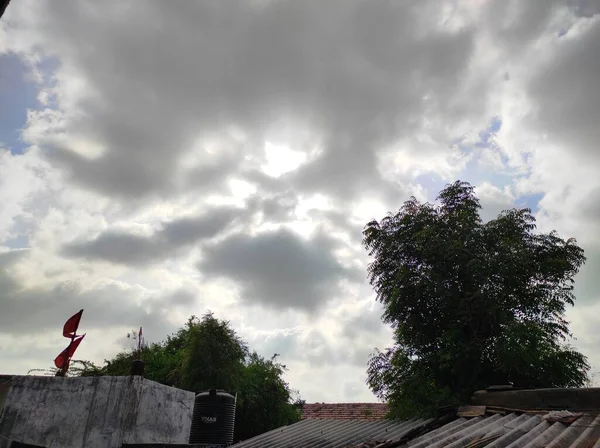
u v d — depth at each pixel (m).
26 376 7.81
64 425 7.38
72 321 9.09
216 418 11.48
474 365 13.83
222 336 21.06
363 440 8.58
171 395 8.39
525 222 15.71
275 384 23.31
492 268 14.50
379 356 15.30
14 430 7.38
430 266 15.38
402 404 13.16
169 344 28.66
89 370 23.17
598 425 5.57
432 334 15.09
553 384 12.96
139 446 7.18
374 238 16.92
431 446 5.94
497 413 7.30
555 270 14.45
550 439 5.38
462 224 15.68
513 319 13.96
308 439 9.53
